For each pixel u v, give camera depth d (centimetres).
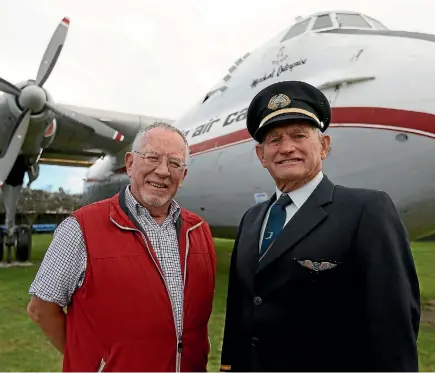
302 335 166
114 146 1146
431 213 459
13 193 1000
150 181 202
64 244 196
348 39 551
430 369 398
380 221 164
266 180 546
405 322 152
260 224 196
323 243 167
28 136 853
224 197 620
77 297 196
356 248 164
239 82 681
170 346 192
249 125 201
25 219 2345
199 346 206
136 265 193
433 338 490
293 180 182
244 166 576
